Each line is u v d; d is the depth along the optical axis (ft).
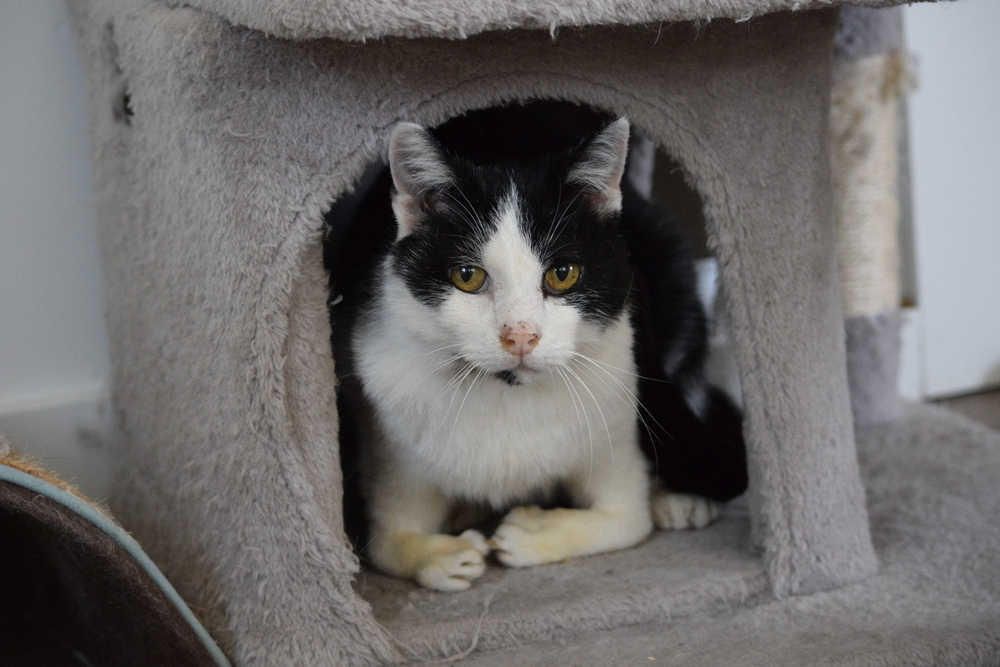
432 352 3.76
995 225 7.20
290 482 3.44
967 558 4.17
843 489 3.99
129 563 3.09
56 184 5.12
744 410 3.93
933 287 7.16
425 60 3.38
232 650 3.53
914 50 6.73
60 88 5.03
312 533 3.45
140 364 4.29
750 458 3.95
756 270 3.77
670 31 3.52
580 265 3.67
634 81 3.59
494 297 3.58
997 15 6.88
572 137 4.42
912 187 6.96
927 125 6.89
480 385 3.76
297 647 3.43
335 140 3.40
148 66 3.68
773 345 3.81
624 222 4.73
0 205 5.00
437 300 3.62
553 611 3.64
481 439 3.88
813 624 3.67
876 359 6.12
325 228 3.78
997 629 3.54
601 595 3.74
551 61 3.49
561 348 3.54
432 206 3.72
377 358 3.88
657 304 4.81
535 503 4.45
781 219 3.79
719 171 3.70
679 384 4.84
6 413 5.07
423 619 3.63
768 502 3.90
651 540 4.36
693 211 6.18
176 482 3.93
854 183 6.00
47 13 4.92
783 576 3.88
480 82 3.47
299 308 3.50
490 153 4.24
